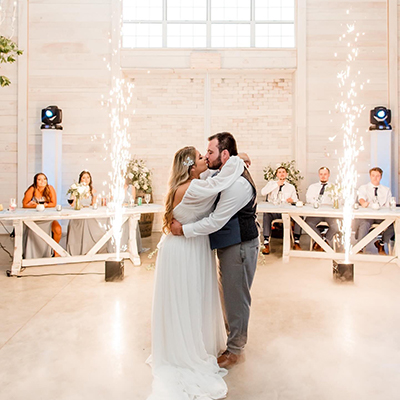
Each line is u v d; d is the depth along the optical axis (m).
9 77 7.28
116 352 2.52
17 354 2.49
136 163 7.22
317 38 7.34
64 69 7.37
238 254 2.23
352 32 7.32
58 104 7.38
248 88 7.60
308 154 7.40
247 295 2.30
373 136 6.99
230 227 2.21
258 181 7.64
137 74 7.55
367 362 2.38
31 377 2.21
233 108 7.61
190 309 2.17
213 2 7.66
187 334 2.15
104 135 7.43
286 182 6.14
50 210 4.76
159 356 2.19
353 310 3.27
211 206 2.22
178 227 2.16
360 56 7.34
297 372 2.26
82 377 2.21
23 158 7.30
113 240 5.15
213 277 2.32
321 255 5.02
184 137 7.62
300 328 2.90
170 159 7.62
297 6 7.34
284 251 4.95
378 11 7.30
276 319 3.08
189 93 7.59
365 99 7.34
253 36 7.63
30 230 4.81
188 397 1.96
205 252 2.25
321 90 7.37
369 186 5.54
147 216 6.92
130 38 7.62
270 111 7.61
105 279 4.12
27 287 3.91
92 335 2.78
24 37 7.27
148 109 7.58
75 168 7.43
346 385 2.12
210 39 7.62
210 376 2.10
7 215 4.33
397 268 4.60
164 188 7.63
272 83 7.60
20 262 4.42
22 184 7.31
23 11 7.27
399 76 7.30
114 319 3.08
